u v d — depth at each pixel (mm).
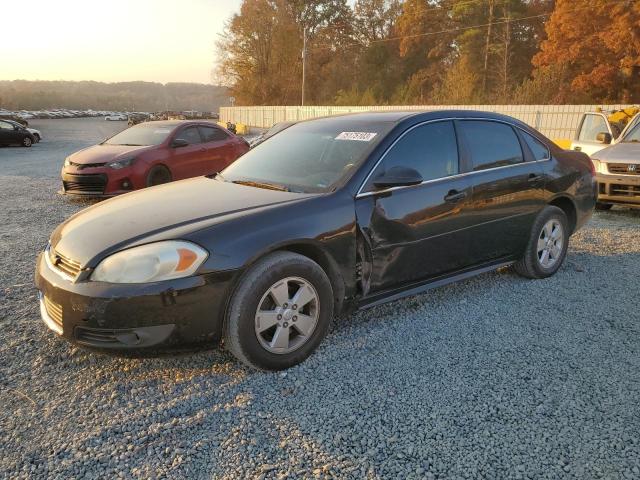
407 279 3594
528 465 2195
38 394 2756
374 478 2121
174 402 2672
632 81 32781
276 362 2949
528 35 47344
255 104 62875
